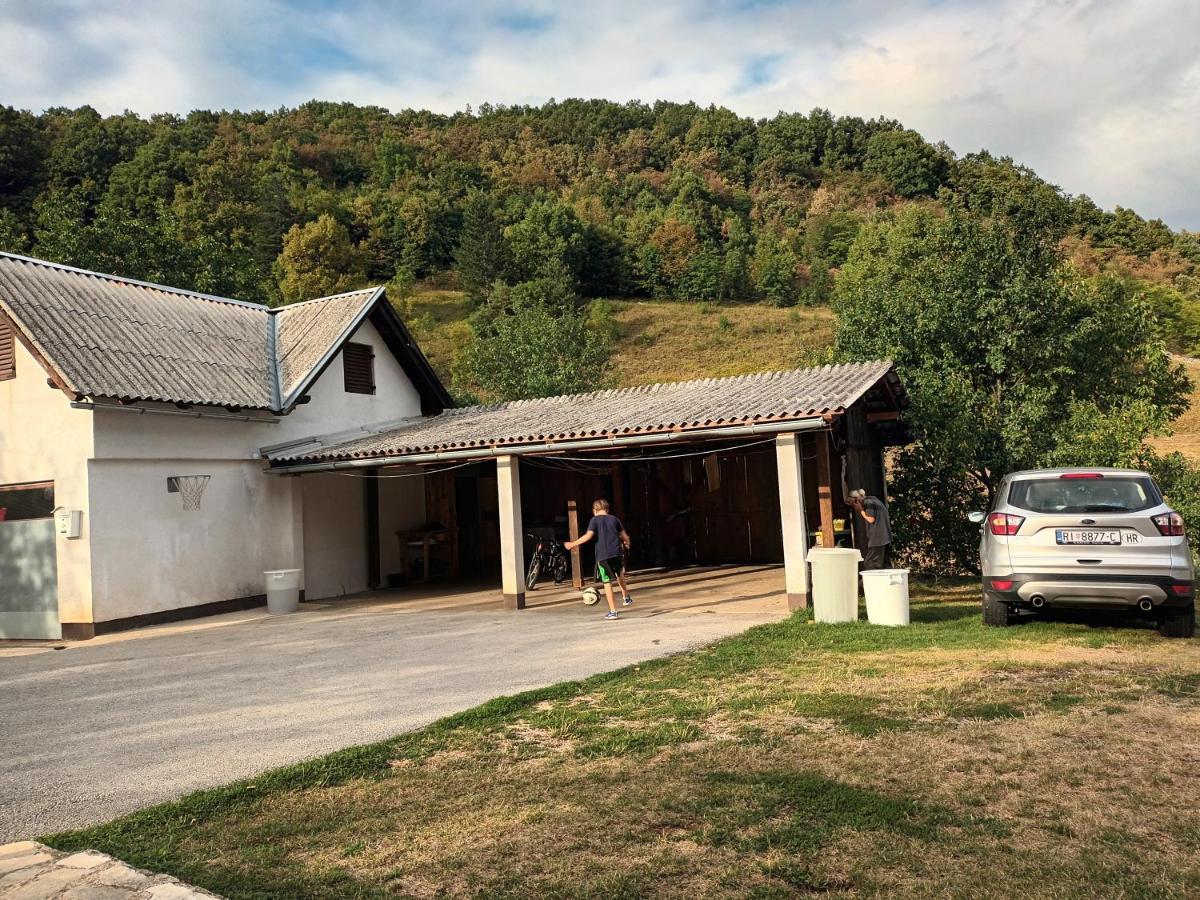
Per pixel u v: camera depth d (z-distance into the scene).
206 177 80.31
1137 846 3.84
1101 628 9.52
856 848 3.90
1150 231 108.44
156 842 4.28
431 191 111.12
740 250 97.00
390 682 8.14
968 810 4.31
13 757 6.15
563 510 21.36
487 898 3.56
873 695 6.62
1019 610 10.81
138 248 29.53
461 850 4.05
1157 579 8.45
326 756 5.58
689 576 17.62
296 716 6.91
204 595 15.30
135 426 14.26
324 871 3.86
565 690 7.18
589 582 17.30
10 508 14.57
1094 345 18.86
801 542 11.90
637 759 5.30
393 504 19.62
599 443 13.20
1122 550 8.59
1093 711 5.99
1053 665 7.51
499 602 14.95
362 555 18.72
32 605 14.27
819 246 106.31
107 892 3.71
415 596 16.83
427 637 11.08
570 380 36.56
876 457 17.77
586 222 98.69
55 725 7.18
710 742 5.59
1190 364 59.84
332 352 17.77
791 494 11.92
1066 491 9.10
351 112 157.00
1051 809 4.29
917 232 58.47
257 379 16.91
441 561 20.31
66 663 10.90
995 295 18.42
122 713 7.50
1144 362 20.41
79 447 13.69
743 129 157.38
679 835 4.13
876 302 19.41
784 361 59.69
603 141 155.50
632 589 15.84
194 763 5.71
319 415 17.97
